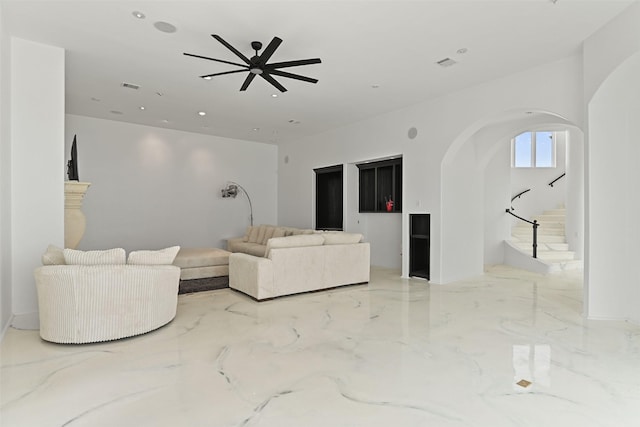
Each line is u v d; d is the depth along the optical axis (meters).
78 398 2.21
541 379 2.47
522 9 3.29
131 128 7.60
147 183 7.81
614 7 3.26
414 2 3.18
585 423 1.96
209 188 8.65
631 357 2.85
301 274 4.93
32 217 3.96
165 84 5.25
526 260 7.18
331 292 5.12
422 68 4.62
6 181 3.62
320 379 2.47
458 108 5.43
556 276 6.39
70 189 4.52
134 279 3.24
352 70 4.70
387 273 6.71
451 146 5.56
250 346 3.07
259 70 3.71
